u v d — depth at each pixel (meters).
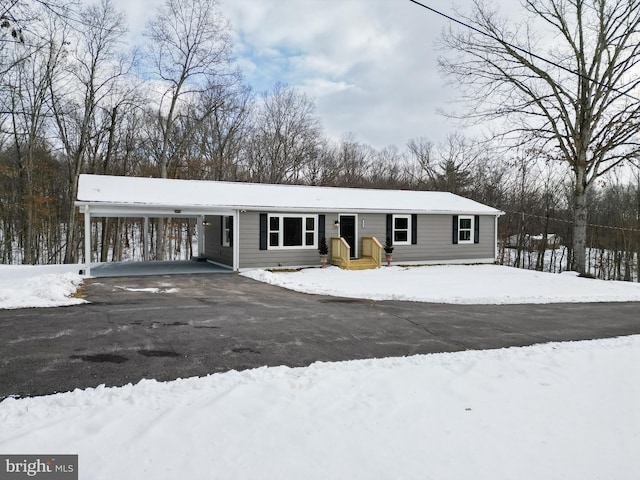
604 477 2.65
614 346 5.82
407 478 2.55
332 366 4.65
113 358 4.88
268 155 34.03
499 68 18.09
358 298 10.16
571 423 3.41
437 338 6.32
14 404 3.43
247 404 3.51
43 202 23.38
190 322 6.84
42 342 5.45
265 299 9.48
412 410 3.54
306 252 16.22
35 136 22.88
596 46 17.11
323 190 19.47
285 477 2.53
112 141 24.17
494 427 3.29
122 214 14.99
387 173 42.44
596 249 29.08
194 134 27.83
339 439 3.01
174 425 3.10
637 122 16.25
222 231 16.64
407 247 17.94
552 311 9.03
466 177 36.91
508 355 5.25
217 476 2.51
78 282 11.35
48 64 22.08
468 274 15.44
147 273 13.98
